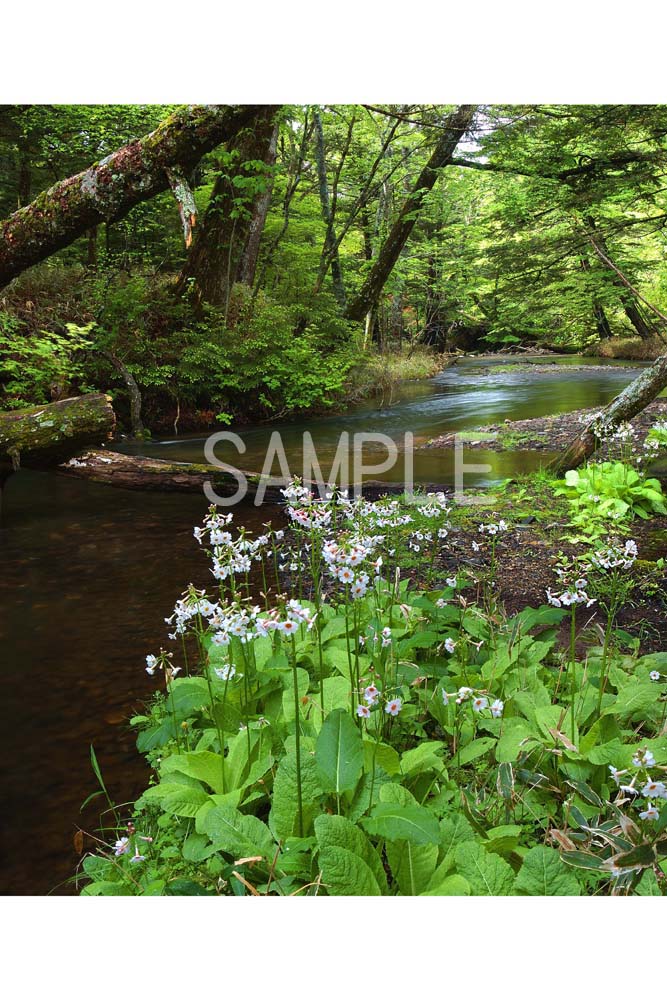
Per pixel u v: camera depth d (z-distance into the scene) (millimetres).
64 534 6004
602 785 2357
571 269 12570
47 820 2568
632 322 26266
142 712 3256
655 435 8109
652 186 10758
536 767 2461
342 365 15102
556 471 7102
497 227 12047
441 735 2797
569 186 10688
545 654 3115
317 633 3020
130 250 16578
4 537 5922
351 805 2160
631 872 1885
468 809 2199
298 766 2074
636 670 3062
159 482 6895
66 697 3393
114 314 11812
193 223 5270
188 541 5816
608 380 18094
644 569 4867
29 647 3910
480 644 3213
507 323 22375
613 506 6016
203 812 2238
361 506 3580
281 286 16281
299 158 17062
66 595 4652
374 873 1941
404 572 4895
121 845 2068
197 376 12023
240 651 2865
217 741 2705
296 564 3459
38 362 10375
